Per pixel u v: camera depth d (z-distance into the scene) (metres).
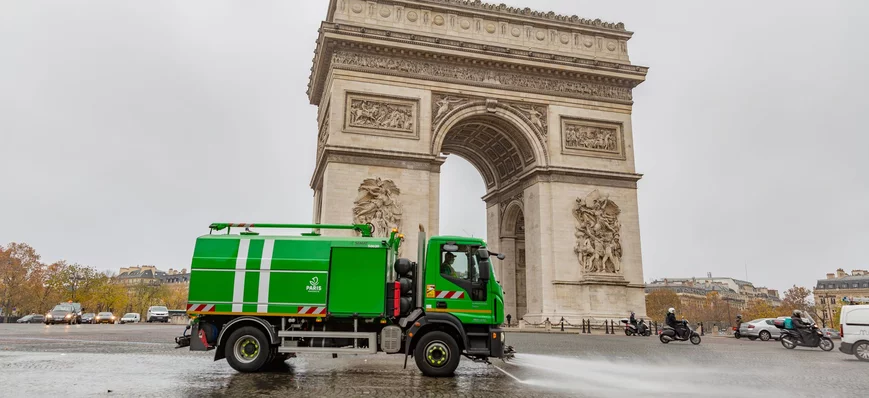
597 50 73.25
